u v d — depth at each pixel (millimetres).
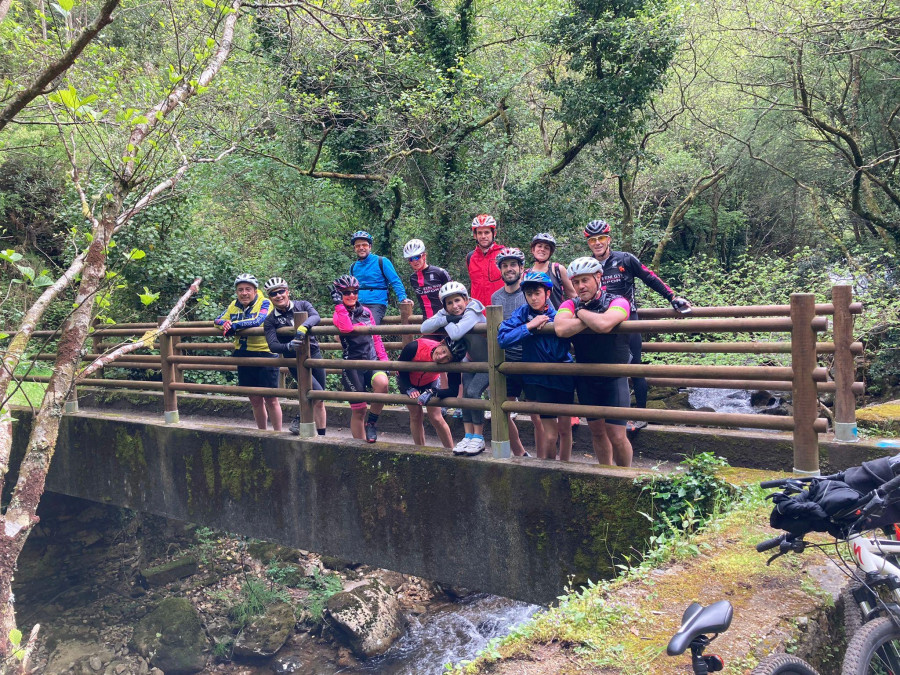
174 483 7160
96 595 11367
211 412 9094
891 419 5539
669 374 4359
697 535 3785
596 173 13398
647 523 4312
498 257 5348
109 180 10367
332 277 13539
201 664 10266
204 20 5355
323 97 12164
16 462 9016
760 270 11180
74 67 5441
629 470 4523
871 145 14336
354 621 10406
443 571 5211
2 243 13281
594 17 12312
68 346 3695
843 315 4785
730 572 3264
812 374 4117
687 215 19578
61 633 10648
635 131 13078
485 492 4984
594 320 4445
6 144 11719
